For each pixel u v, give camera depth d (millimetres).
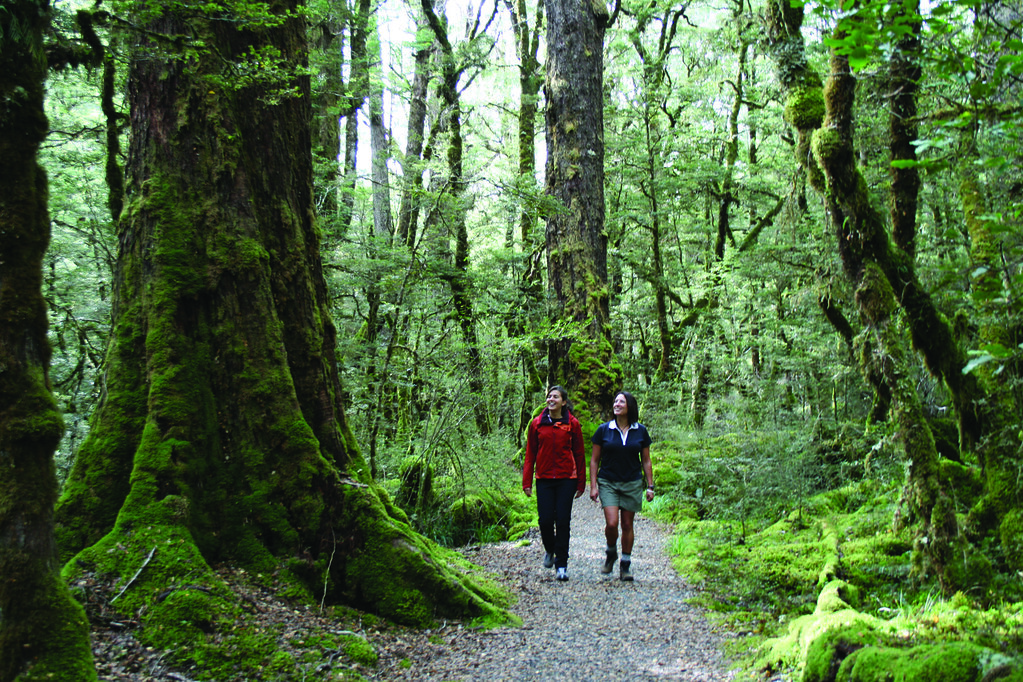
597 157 13602
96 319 10141
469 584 5547
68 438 8492
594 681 4008
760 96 19609
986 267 3832
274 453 4898
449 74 17922
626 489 6477
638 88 21781
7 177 2490
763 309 15188
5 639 2434
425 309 11125
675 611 5402
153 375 4680
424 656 4402
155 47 4625
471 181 9688
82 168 9336
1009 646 3258
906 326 5676
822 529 7004
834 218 5699
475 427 9906
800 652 3910
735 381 15672
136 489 4410
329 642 4230
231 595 4211
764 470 8305
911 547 5793
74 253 11281
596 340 13047
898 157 6211
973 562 4418
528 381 14414
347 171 13336
